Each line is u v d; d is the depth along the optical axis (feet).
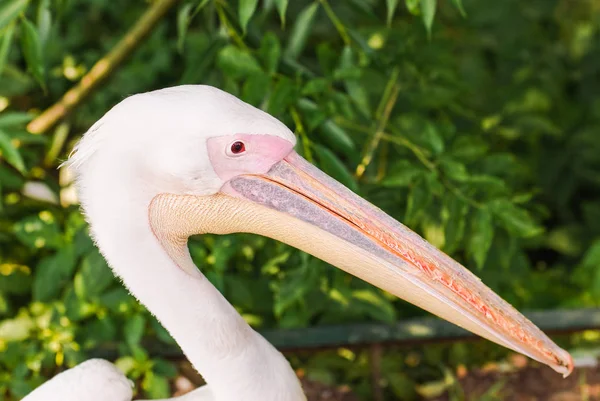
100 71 16.80
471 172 17.57
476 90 23.11
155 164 10.69
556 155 23.84
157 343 17.21
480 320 11.28
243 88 14.94
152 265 11.14
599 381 18.34
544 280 21.29
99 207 10.93
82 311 16.33
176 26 20.13
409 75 18.10
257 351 11.50
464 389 18.45
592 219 23.30
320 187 11.25
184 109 10.64
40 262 17.03
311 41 20.20
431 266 11.23
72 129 19.36
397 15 20.89
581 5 25.48
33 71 14.15
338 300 17.01
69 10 19.51
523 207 20.40
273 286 16.76
